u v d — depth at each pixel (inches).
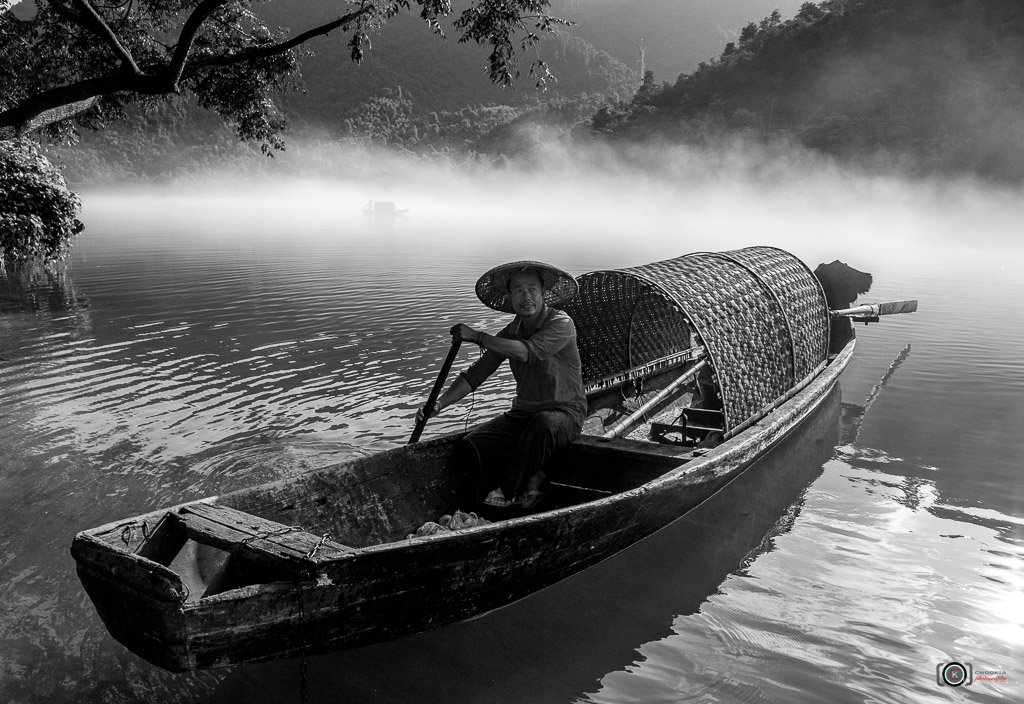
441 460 191.3
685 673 137.6
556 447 190.7
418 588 135.7
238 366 344.2
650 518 180.5
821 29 3398.1
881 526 196.4
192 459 229.1
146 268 730.2
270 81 484.1
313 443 243.3
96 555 119.3
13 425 258.4
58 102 374.3
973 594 162.9
